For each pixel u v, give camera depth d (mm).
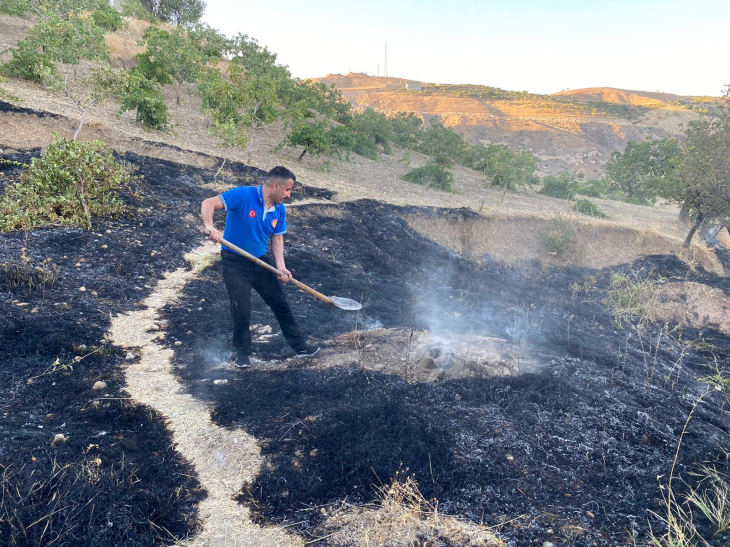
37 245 6840
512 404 4070
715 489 3162
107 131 12523
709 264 15609
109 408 3703
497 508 2932
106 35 21891
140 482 2953
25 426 3316
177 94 20375
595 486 3186
